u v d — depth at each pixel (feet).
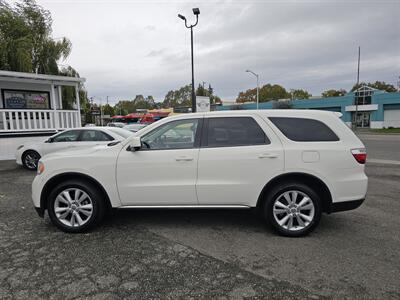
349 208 12.51
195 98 63.10
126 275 9.62
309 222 12.48
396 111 134.62
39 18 60.34
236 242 12.13
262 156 12.37
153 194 12.91
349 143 12.53
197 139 13.03
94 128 29.73
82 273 9.75
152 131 13.30
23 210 16.56
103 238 12.57
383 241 12.14
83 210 13.14
